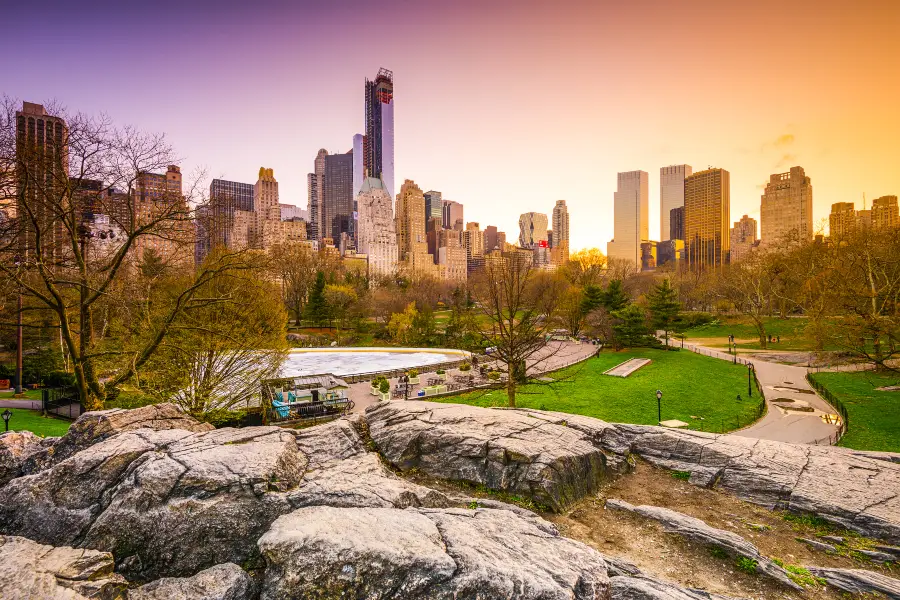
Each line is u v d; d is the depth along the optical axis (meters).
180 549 6.00
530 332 23.23
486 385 35.66
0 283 13.38
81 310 14.41
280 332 22.31
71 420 23.03
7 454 8.65
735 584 6.22
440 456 9.45
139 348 16.33
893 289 38.72
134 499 6.35
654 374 39.41
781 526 7.90
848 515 7.73
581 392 32.88
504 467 8.84
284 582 4.82
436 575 4.82
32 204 12.91
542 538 6.17
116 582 5.15
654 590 5.37
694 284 96.44
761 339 55.06
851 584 6.10
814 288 55.91
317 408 27.86
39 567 5.16
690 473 9.76
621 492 9.24
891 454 9.83
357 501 6.66
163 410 10.25
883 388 32.19
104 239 16.30
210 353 18.67
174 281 20.17
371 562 4.89
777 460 9.61
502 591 4.72
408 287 104.56
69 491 6.79
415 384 35.84
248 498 6.54
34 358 34.53
